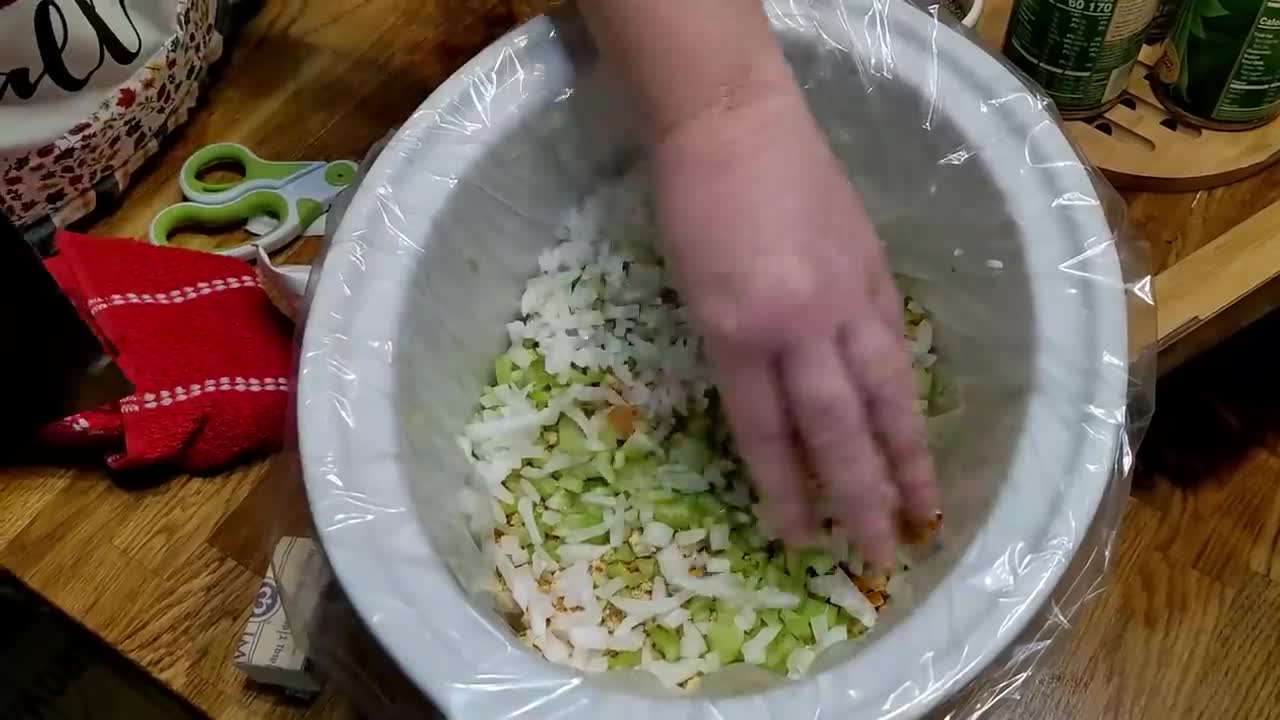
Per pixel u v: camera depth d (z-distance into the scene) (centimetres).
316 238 67
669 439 58
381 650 43
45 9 59
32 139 62
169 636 57
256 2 75
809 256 43
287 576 48
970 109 51
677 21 45
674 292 59
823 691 41
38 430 59
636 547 56
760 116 45
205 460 60
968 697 43
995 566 43
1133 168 59
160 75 67
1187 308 55
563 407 59
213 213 67
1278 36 55
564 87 54
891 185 57
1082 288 47
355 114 71
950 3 63
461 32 74
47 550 59
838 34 53
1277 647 57
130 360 60
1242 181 60
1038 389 46
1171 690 56
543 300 60
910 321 59
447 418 55
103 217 69
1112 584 58
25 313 53
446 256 53
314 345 48
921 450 47
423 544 44
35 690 60
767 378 44
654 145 47
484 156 53
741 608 53
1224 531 60
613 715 40
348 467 45
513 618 53
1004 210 49
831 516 48
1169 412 64
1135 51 57
